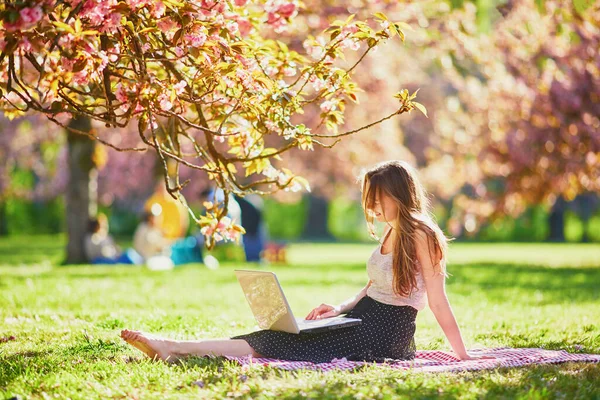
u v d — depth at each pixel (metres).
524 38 22.97
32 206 54.00
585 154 22.45
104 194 42.97
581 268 23.25
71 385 6.32
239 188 8.60
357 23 7.54
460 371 6.48
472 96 25.05
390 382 5.93
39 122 36.91
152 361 7.05
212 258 24.20
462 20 20.28
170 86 7.16
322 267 24.23
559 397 5.63
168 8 7.09
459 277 19.59
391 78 30.70
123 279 17.36
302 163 34.41
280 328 6.91
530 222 51.44
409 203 6.86
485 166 25.80
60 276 17.98
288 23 7.40
